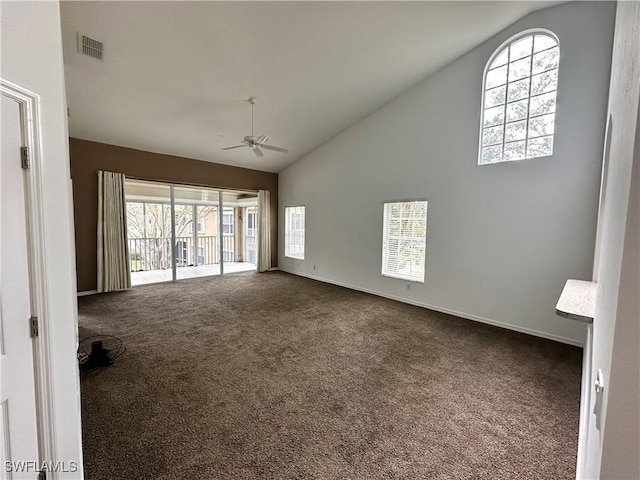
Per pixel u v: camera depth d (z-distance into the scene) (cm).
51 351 121
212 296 514
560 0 315
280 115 492
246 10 286
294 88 423
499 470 158
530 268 354
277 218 781
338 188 602
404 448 172
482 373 260
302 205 695
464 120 407
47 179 120
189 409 205
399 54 381
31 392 115
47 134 120
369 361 281
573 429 190
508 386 240
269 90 419
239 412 203
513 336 347
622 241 47
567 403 217
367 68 401
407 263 489
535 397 225
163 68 352
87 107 408
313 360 282
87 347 301
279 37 325
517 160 359
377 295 534
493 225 383
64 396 128
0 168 105
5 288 107
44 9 117
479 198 395
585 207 315
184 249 823
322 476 153
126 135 493
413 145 468
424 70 425
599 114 304
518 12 335
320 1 286
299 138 586
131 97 398
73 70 334
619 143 80
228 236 920
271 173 759
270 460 162
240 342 321
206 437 179
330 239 627
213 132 515
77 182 488
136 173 545
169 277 671
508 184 368
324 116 516
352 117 533
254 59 354
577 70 315
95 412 200
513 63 366
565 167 326
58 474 125
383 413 204
